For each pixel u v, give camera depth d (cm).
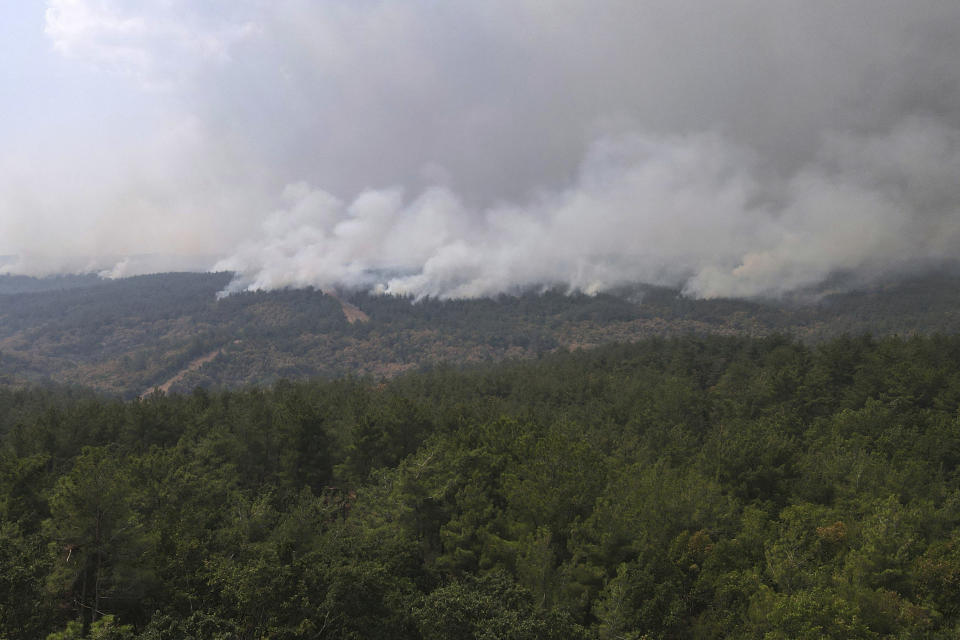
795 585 3198
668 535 3934
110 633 2138
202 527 3612
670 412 8794
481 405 9744
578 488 4388
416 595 3198
